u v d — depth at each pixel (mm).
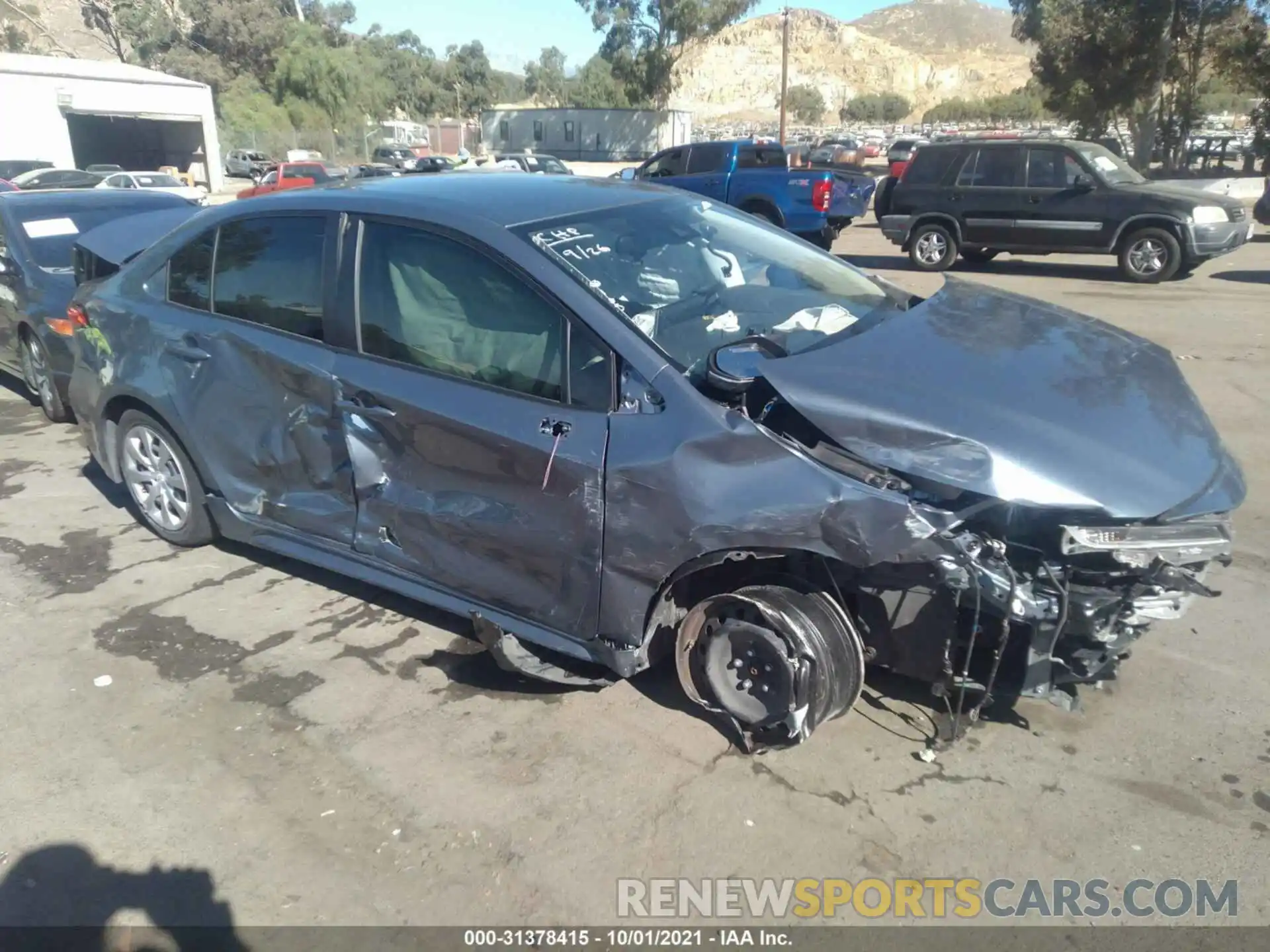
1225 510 2928
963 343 3385
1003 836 2846
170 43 63312
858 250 17734
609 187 4203
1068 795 2998
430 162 38812
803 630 2963
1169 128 32844
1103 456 2840
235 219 4191
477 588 3523
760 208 16469
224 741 3350
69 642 3992
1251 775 3066
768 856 2797
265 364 3959
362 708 3520
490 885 2719
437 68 96625
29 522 5180
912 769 3121
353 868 2787
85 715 3506
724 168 17250
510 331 3346
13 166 28484
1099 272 13953
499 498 3354
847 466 2879
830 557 2889
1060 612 2812
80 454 6270
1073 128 34781
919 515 2748
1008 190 13562
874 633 3088
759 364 3109
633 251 3602
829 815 2938
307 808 3023
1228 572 4387
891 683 3561
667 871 2752
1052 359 3320
